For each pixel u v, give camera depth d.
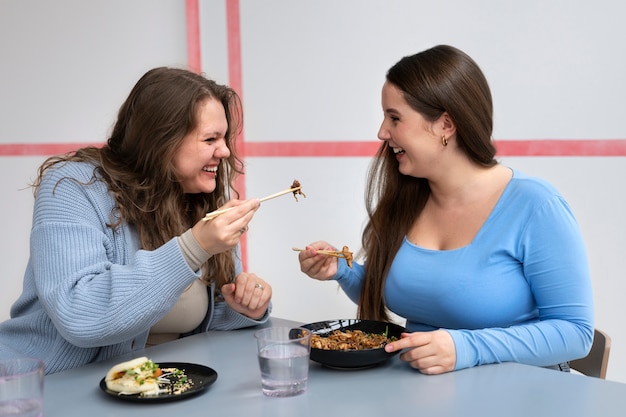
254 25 3.00
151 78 1.63
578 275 1.54
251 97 3.05
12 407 1.09
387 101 1.66
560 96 2.52
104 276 1.40
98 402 1.24
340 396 1.23
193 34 3.08
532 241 1.58
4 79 3.39
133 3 3.15
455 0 2.63
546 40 2.51
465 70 1.61
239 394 1.25
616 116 2.44
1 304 3.54
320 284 3.03
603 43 2.43
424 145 1.63
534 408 1.16
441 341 1.34
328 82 2.89
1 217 3.49
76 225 1.47
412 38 2.72
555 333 1.48
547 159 2.57
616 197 2.48
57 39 3.29
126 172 1.62
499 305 1.59
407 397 1.22
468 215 1.68
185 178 1.64
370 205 1.90
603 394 1.22
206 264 1.72
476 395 1.22
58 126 3.35
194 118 1.58
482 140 1.63
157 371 1.28
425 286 1.65
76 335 1.35
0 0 3.33
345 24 2.83
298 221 3.04
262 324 1.79
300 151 2.98
